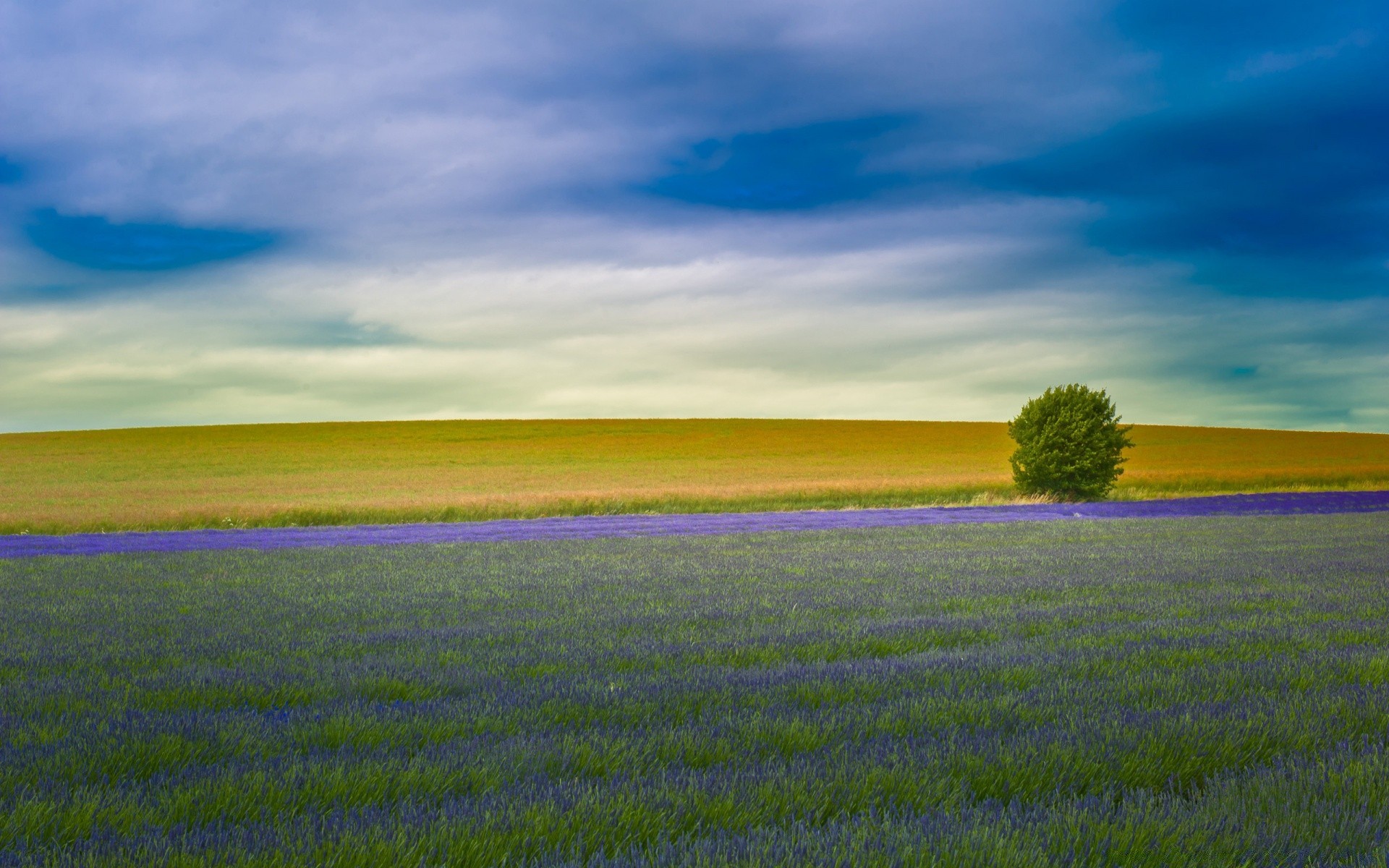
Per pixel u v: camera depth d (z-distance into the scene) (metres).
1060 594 11.70
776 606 10.65
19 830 3.11
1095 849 2.90
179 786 3.61
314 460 65.75
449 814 3.27
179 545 23.58
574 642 8.09
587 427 90.12
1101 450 41.06
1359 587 12.30
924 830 3.07
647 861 2.83
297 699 5.74
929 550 19.38
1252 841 2.99
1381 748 4.18
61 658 7.41
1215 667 6.36
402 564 17.12
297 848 2.91
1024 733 4.49
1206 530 25.11
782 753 4.31
